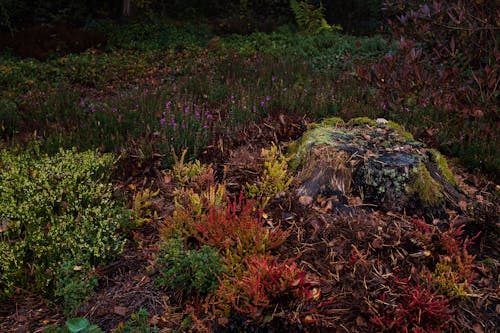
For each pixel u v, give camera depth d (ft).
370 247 10.73
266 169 13.97
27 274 10.69
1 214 11.32
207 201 12.22
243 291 9.22
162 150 15.60
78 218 11.46
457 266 10.11
